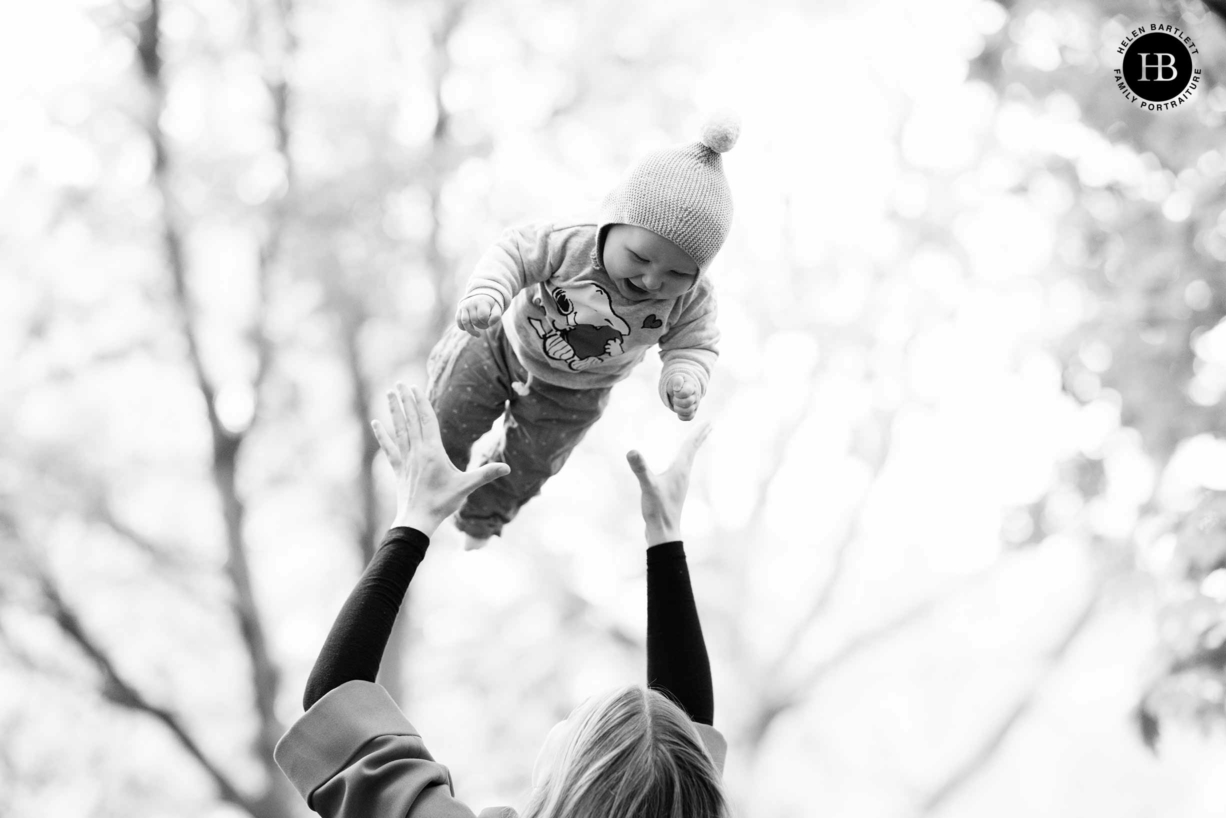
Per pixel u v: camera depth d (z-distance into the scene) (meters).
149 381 8.89
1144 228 5.02
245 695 9.05
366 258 8.06
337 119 8.45
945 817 11.38
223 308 8.89
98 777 8.54
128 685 8.15
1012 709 10.41
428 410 2.06
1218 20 4.63
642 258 2.00
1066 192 5.33
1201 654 4.16
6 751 8.30
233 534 8.58
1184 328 4.90
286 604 9.34
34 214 8.40
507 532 9.38
